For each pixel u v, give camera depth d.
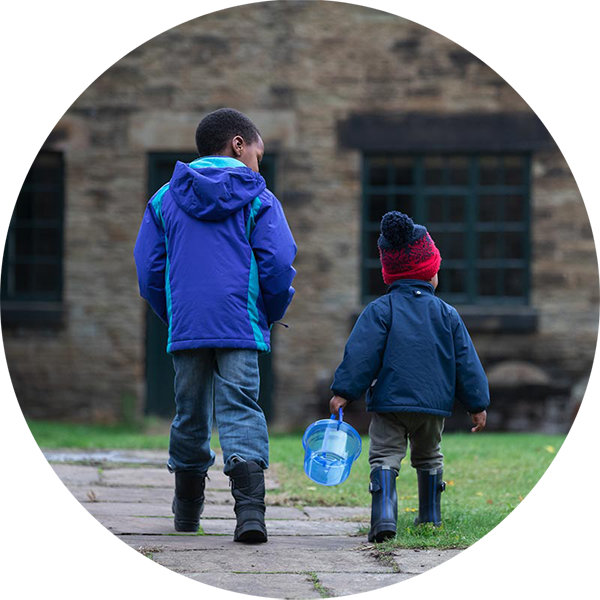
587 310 35.00
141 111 35.28
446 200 35.56
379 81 35.34
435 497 14.69
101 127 35.22
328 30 35.41
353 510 17.09
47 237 35.56
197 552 13.12
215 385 13.59
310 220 35.12
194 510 14.39
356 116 35.28
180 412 13.85
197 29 35.34
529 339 34.88
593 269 35.03
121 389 34.75
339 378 13.93
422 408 13.79
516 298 35.44
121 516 15.65
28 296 35.31
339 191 35.22
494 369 34.75
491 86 35.31
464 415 34.84
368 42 35.34
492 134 35.12
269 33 35.34
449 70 35.28
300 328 34.91
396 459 14.08
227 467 13.46
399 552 13.32
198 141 14.38
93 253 35.09
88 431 32.00
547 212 35.19
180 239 13.62
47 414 34.69
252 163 14.34
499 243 35.59
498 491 18.92
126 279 35.06
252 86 35.34
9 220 35.19
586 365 34.91
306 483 19.41
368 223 35.72
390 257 14.48
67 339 34.81
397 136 35.19
